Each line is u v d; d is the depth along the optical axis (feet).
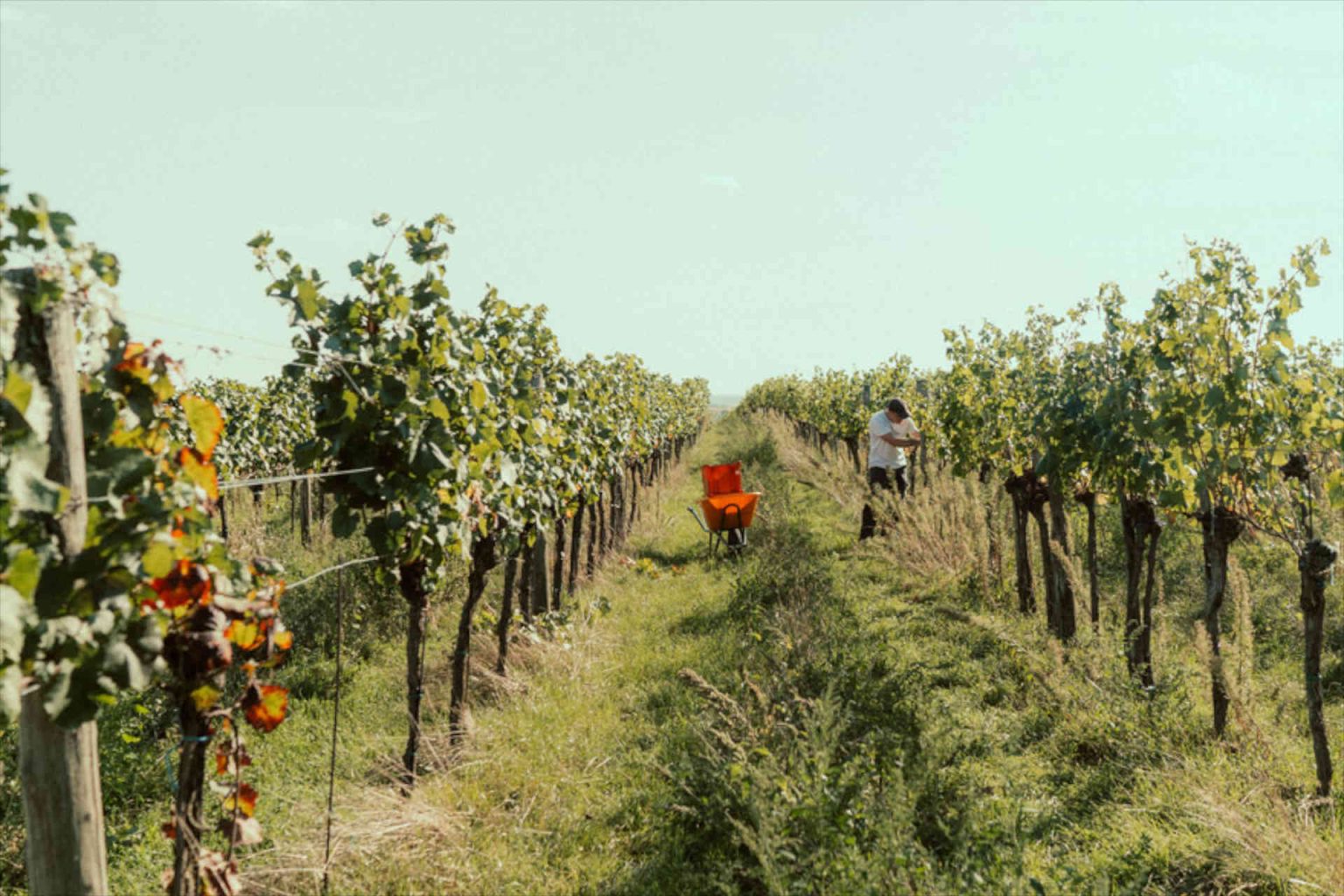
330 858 15.05
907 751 18.04
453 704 21.21
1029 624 28.89
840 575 36.52
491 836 16.51
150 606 9.36
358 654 27.32
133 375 9.70
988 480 39.88
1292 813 16.34
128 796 18.62
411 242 18.03
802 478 69.62
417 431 16.67
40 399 8.21
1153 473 21.76
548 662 26.40
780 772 16.58
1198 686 24.36
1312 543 17.84
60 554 8.63
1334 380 22.27
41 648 8.32
